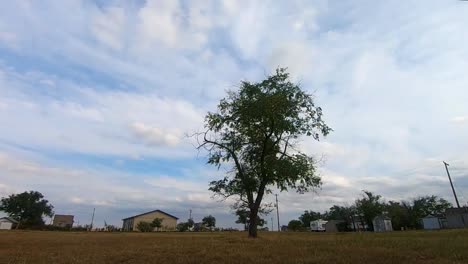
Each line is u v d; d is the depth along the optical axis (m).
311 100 29.56
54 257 15.73
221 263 13.02
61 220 148.38
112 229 107.94
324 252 14.76
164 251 16.64
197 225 120.31
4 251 18.80
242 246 18.20
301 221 133.00
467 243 16.39
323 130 29.67
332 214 120.38
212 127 29.97
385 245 17.00
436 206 97.00
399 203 98.56
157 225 111.38
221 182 29.80
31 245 23.73
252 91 28.94
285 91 28.61
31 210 128.62
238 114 29.30
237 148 29.77
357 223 97.25
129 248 18.83
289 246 17.62
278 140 28.98
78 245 23.00
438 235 25.92
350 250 15.12
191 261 13.48
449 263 11.83
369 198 92.31
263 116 28.14
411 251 14.52
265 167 28.00
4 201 127.38
